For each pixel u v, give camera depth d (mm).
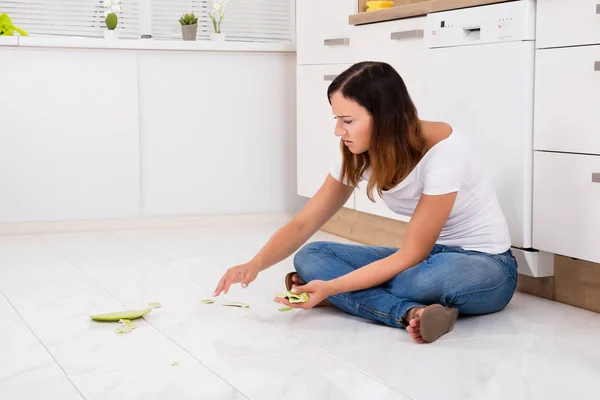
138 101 3988
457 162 2119
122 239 3658
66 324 2205
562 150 2363
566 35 2322
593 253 2279
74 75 3873
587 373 1791
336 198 2367
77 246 3473
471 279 2133
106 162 3965
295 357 1902
